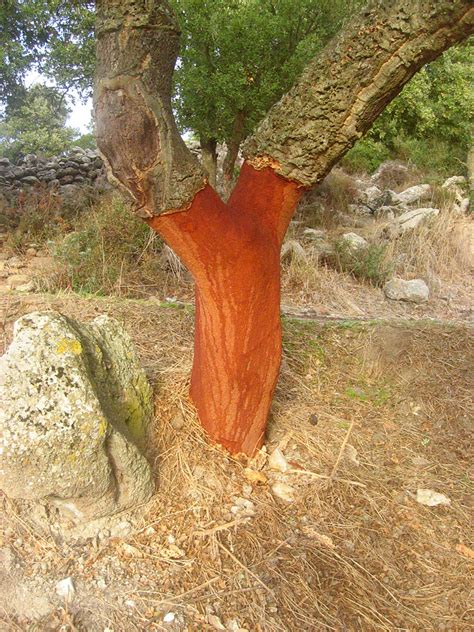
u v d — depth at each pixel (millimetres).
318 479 2789
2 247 6734
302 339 3883
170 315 3984
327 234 7703
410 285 6379
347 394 3465
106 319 2715
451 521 2691
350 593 2277
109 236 5723
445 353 3852
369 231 7883
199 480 2590
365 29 2090
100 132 2125
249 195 2465
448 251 7531
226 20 5898
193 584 2195
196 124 6434
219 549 2338
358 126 2260
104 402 2328
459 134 11797
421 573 2430
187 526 2406
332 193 9383
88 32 6836
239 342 2520
